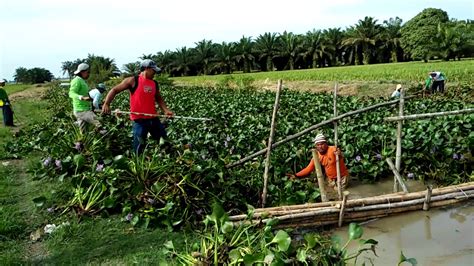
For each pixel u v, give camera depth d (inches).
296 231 215.9
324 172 293.0
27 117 746.2
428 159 308.8
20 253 196.4
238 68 3078.2
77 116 362.3
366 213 226.5
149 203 222.7
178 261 174.4
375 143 343.6
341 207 218.4
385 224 224.8
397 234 212.7
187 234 208.7
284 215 212.5
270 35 2913.4
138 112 287.0
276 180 276.5
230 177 253.3
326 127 384.2
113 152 324.2
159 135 301.3
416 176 306.7
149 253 190.9
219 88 1390.3
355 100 633.6
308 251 163.3
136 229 215.8
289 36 2876.5
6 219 226.2
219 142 350.0
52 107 829.2
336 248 165.2
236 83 1514.5
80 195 239.1
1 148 413.7
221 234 179.6
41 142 379.2
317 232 216.2
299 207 221.1
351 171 310.2
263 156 307.1
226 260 167.6
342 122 425.1
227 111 585.0
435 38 2255.2
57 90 1424.7
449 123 349.7
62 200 250.2
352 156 325.7
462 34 2219.5
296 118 469.4
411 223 224.8
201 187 233.8
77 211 234.1
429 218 229.9
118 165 235.0
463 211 236.7
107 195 238.7
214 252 168.2
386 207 229.3
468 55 2295.8
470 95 719.1
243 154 335.6
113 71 2276.1
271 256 153.9
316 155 252.4
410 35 2532.0
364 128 384.8
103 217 229.0
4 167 344.5
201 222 215.0
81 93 365.1
